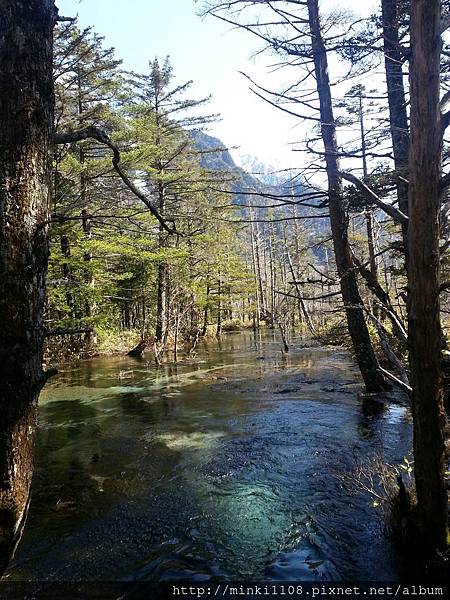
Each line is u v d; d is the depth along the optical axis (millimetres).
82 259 15914
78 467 6164
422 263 2996
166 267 19875
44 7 2166
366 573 3496
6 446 1930
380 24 6406
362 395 9602
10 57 2031
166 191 20031
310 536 4121
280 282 41406
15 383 1964
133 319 31344
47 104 2172
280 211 37531
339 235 9250
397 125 7656
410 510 3590
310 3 8914
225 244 26125
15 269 1979
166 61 20844
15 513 1953
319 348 19500
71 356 18266
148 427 8086
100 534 4320
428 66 2855
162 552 3986
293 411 8750
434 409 3111
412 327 3113
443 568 3195
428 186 2932
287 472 5688
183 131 21750
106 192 17250
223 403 9789
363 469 5547
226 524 4449
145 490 5332
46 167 2162
